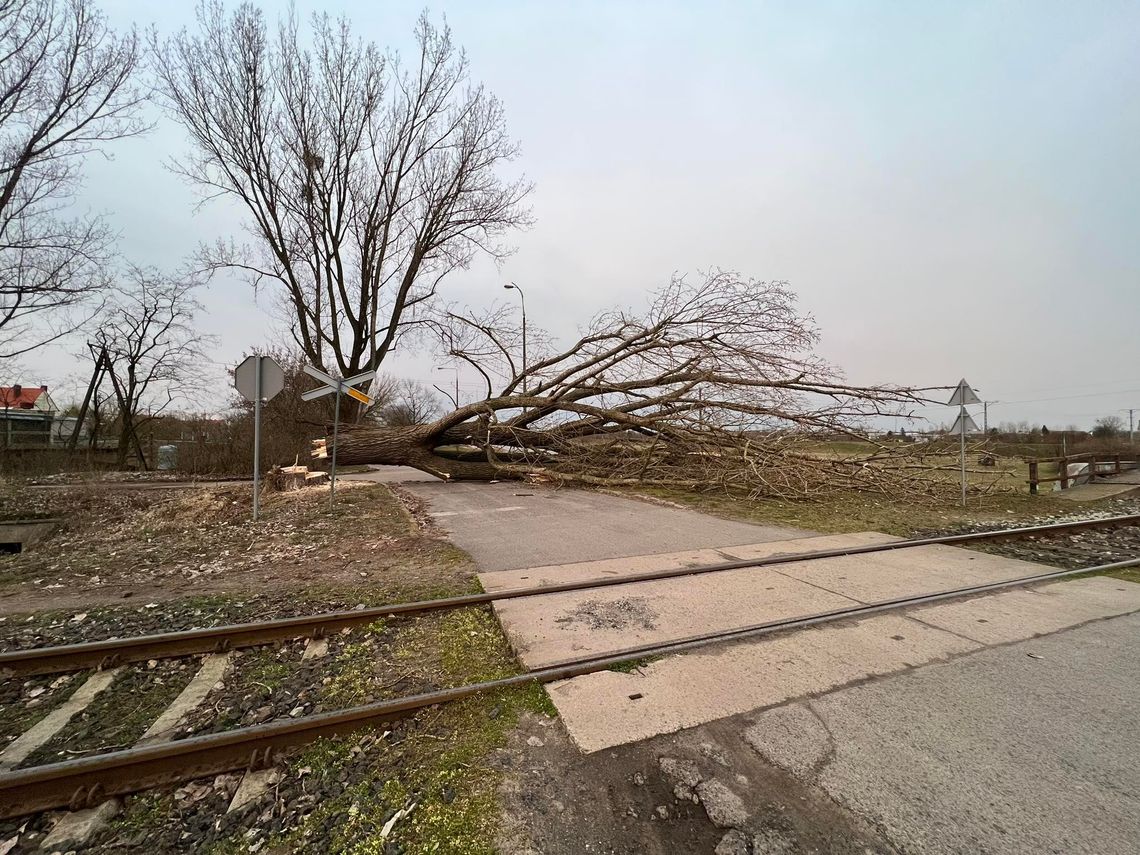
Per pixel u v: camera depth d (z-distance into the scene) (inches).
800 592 201.3
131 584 234.4
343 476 797.9
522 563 249.0
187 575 246.4
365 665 152.8
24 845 95.7
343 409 908.0
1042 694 124.6
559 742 109.0
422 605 189.3
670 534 316.2
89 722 132.4
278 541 303.7
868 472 486.6
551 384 623.8
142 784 108.1
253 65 801.6
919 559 255.4
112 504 467.5
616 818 88.5
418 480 699.4
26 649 165.6
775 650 150.0
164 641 164.2
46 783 104.3
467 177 895.1
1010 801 89.3
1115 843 80.0
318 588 220.2
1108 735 108.1
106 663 158.6
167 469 920.3
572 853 81.7
